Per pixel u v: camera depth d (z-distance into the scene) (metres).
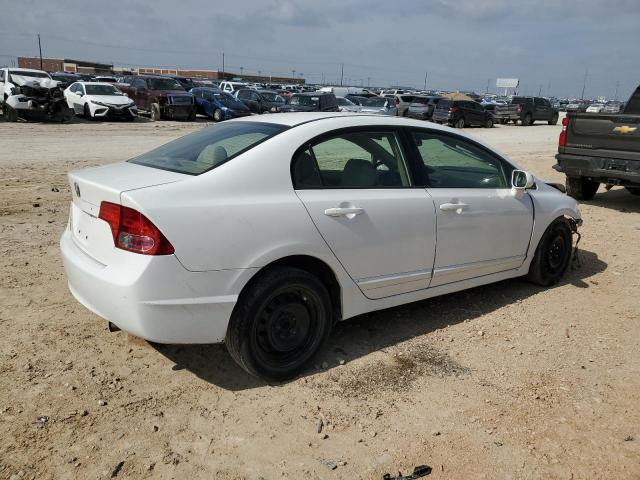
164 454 2.87
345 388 3.55
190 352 3.91
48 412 3.14
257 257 3.30
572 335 4.45
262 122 3.97
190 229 3.10
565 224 5.49
